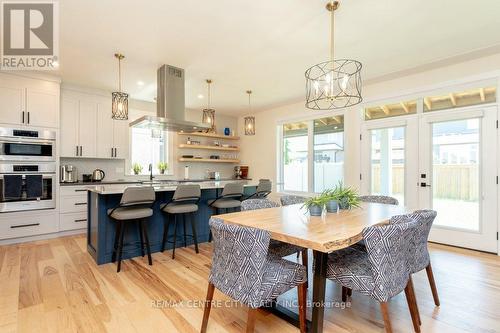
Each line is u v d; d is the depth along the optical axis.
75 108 4.72
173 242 3.56
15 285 2.54
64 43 3.07
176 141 6.34
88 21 2.62
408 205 4.12
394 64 3.68
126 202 2.97
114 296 2.34
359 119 4.73
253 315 1.56
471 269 2.91
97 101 4.96
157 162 6.11
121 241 2.95
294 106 5.89
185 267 3.03
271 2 2.33
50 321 1.95
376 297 1.57
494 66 3.38
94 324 1.93
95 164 5.22
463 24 2.69
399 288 1.64
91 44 3.10
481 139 3.50
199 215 4.07
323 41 3.04
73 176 4.79
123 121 5.30
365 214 2.29
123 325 1.92
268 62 3.62
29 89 4.04
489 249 3.43
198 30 2.79
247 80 4.33
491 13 2.50
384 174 4.44
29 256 3.36
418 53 3.35
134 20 2.60
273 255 2.07
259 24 2.68
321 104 5.32
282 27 2.74
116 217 2.95
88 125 4.86
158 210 3.60
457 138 3.72
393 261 1.59
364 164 4.65
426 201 3.96
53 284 2.56
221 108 6.36
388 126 4.36
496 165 3.39
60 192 4.30
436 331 1.84
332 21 2.45
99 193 2.96
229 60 3.55
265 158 6.60
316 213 2.21
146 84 4.57
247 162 7.12
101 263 3.10
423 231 1.96
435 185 3.91
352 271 1.71
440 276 2.74
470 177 3.61
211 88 4.76
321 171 5.45
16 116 3.94
